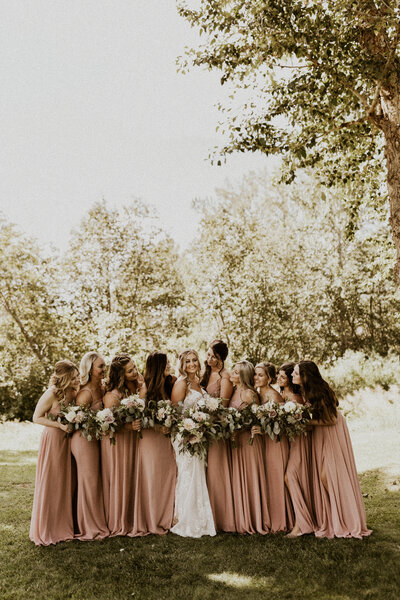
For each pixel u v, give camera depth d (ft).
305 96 23.65
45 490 15.69
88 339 67.05
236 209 80.59
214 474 16.57
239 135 24.84
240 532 16.21
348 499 15.53
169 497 16.67
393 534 15.35
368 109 23.36
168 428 16.48
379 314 86.07
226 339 64.39
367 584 12.30
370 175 31.24
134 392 17.80
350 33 22.53
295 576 12.88
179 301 93.45
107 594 12.21
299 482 16.25
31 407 65.82
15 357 71.20
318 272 77.15
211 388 18.06
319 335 73.26
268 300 62.13
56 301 75.66
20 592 12.40
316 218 82.38
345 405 48.01
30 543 15.44
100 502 16.43
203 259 74.43
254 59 24.13
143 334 86.58
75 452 16.26
